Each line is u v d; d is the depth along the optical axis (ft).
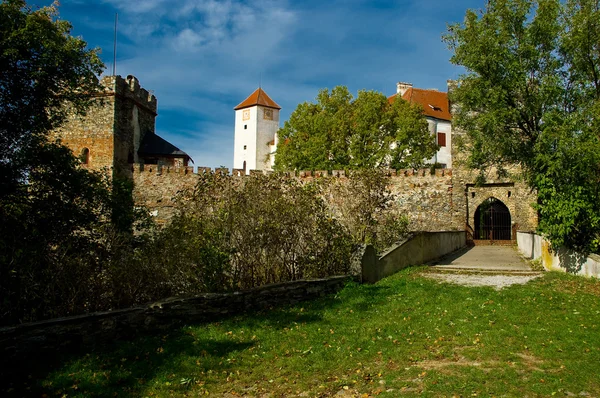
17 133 41.75
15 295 25.31
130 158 123.65
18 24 40.88
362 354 23.98
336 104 130.11
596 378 19.76
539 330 26.50
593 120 50.85
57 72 43.29
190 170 111.86
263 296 32.78
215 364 22.86
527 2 56.70
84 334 23.79
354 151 118.42
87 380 20.39
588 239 45.93
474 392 18.78
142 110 130.72
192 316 28.76
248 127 225.97
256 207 36.60
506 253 72.59
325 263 40.32
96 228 34.24
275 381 21.07
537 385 19.15
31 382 20.11
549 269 51.24
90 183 44.88
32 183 42.11
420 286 40.04
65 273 26.81
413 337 26.37
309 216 39.78
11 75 41.27
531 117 57.36
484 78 57.88
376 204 53.98
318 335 26.96
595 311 30.76
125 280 28.58
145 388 20.18
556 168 47.37
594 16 51.72
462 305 32.94
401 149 116.57
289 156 128.26
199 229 33.83
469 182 97.45
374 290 38.81
